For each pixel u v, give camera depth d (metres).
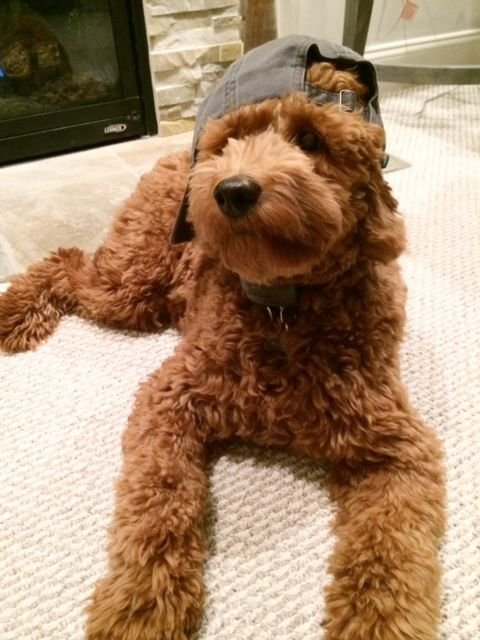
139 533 0.74
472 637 0.71
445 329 1.21
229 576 0.79
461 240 1.51
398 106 2.41
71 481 0.92
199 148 0.86
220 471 0.93
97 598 0.73
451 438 0.97
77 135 2.18
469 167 1.89
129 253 1.20
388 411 0.84
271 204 0.70
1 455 0.97
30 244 1.59
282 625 0.73
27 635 0.73
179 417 0.89
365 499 0.80
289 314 0.85
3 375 1.14
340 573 0.73
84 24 2.12
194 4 2.15
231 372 0.88
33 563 0.81
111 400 1.08
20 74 2.15
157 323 1.25
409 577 0.70
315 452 0.87
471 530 0.83
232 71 0.86
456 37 2.65
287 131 0.77
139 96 2.24
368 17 2.02
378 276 0.89
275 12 2.29
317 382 0.83
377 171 0.81
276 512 0.87
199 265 1.05
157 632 0.68
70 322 1.28
